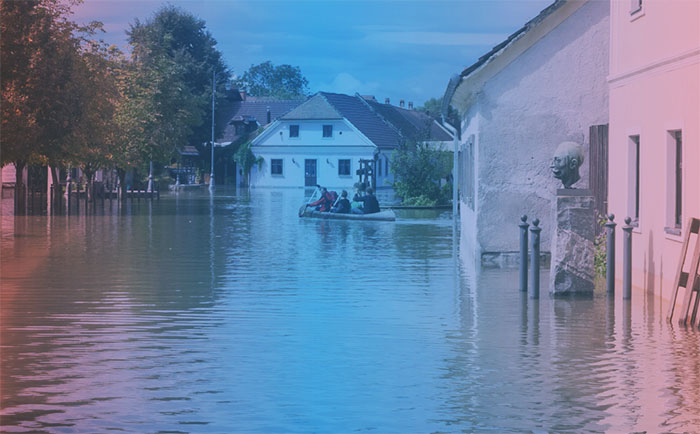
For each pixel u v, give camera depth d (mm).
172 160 85938
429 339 11352
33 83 35656
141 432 7328
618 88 17188
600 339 11336
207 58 102875
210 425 7531
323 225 33719
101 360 10031
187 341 11172
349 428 7461
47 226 31672
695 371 9500
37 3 36469
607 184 19047
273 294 15422
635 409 8031
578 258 15211
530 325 12383
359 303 14414
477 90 20766
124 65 57688
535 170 20766
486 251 20766
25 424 7531
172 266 19672
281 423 7602
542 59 20672
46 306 13977
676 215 14727
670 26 14633
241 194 67812
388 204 52750
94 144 42031
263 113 108625
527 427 7496
